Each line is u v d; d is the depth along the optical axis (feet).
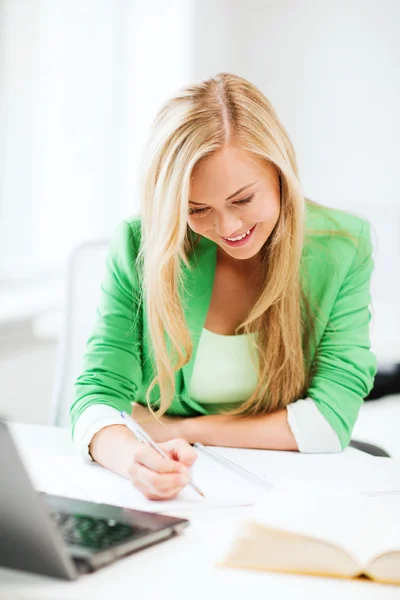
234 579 2.36
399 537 2.44
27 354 7.41
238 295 4.58
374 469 3.70
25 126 8.27
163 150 3.89
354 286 4.72
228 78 4.00
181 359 4.40
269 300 4.33
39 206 8.61
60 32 8.68
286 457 3.95
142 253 4.48
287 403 4.56
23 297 8.10
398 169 9.84
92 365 4.45
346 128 10.02
